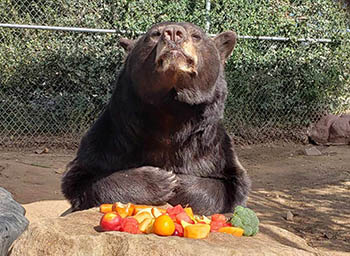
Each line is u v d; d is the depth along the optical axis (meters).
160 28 3.82
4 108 10.80
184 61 3.54
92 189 4.00
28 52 10.83
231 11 11.35
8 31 10.73
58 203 6.57
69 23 10.98
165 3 11.05
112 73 11.10
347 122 11.99
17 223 4.18
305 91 12.21
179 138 3.99
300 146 11.85
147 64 3.71
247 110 11.80
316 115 12.38
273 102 11.95
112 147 4.11
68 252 3.01
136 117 3.93
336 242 5.89
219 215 3.73
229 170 4.30
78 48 10.95
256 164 10.13
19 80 10.84
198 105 3.89
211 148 4.17
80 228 3.25
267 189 8.16
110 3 10.94
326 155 11.02
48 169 8.98
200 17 11.09
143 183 3.94
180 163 4.13
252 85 11.75
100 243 3.02
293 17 11.98
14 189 7.51
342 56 12.37
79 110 11.05
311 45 12.11
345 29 12.24
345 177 8.98
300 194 7.91
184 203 4.05
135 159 4.11
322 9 12.08
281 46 11.89
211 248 2.96
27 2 10.92
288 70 12.00
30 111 10.91
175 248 2.92
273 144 11.87
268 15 11.71
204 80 3.81
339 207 7.28
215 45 4.21
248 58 11.54
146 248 2.93
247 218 3.62
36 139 10.89
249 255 2.94
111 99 4.20
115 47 11.04
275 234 3.90
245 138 11.78
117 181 3.95
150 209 3.51
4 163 9.06
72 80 10.99
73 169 4.19
